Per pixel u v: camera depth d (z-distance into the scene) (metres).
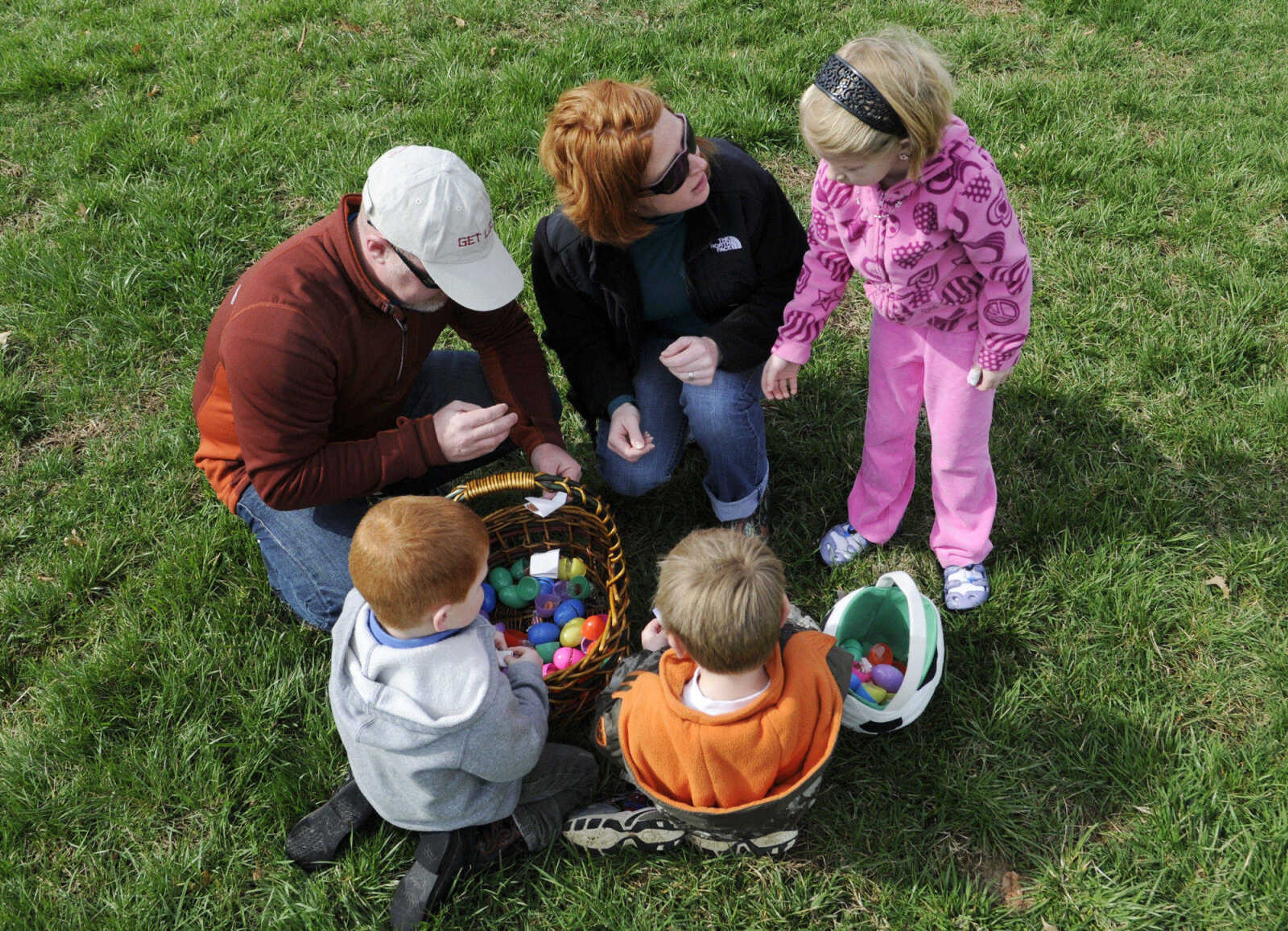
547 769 2.55
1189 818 2.49
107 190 4.44
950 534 3.00
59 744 2.74
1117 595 2.94
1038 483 3.31
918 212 2.21
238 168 4.57
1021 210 4.23
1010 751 2.67
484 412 2.63
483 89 4.93
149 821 2.64
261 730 2.78
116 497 3.40
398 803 2.35
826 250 2.54
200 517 3.31
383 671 2.22
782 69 4.89
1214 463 3.29
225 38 5.48
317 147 4.67
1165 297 3.78
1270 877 2.36
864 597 2.71
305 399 2.48
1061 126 4.56
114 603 3.14
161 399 3.74
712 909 2.46
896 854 2.52
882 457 2.94
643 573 3.19
